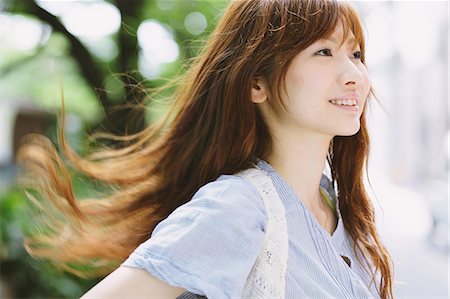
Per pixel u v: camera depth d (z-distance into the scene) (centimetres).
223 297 88
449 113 927
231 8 115
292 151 112
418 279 457
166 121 131
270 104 112
